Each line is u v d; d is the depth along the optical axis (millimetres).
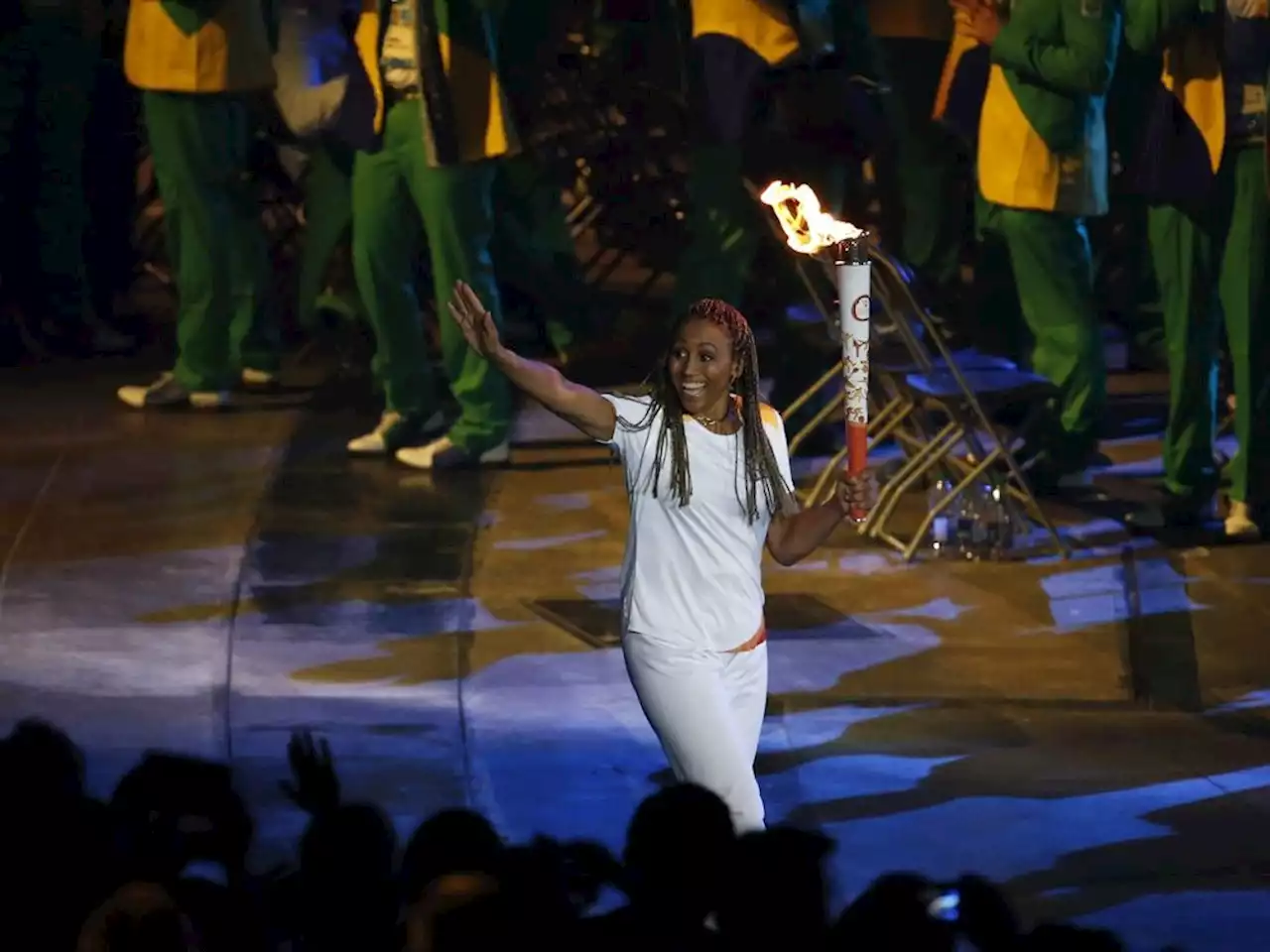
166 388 31141
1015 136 26156
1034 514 25984
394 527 25953
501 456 28734
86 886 10289
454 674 21562
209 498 26703
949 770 19656
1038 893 16750
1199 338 26516
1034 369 29109
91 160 34656
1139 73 28000
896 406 27859
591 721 20578
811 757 19922
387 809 18359
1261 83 25156
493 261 33375
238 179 31156
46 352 33969
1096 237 34500
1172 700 21609
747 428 14086
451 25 26500
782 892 9633
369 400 31875
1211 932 16031
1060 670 22344
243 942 9898
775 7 26844
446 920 9531
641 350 34719
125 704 20547
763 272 33375
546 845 10320
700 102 27219
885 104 29812
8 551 24453
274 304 35625
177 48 29156
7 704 20375
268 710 20547
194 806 10844
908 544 26281
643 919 9844
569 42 35094
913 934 9391
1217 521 27344
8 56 32500
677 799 10211
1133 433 31734
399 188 27828
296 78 27297
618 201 36219
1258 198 25469
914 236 31219
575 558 25109
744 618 14305
